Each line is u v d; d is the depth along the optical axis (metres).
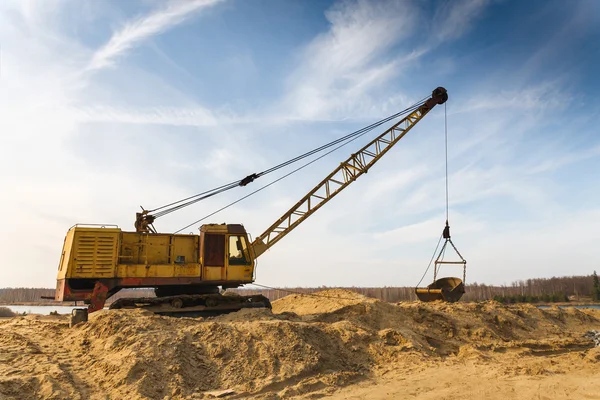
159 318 13.52
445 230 24.55
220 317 15.70
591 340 19.62
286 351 12.16
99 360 10.89
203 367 11.06
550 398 9.80
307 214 23.53
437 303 22.34
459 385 11.09
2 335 12.92
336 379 11.43
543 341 18.41
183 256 18.22
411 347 14.71
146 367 10.32
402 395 10.30
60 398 9.02
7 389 8.97
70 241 16.56
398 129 26.16
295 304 23.36
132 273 16.84
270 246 22.72
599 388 10.48
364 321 17.27
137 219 19.70
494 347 16.81
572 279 117.69
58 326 14.95
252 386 10.60
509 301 77.81
